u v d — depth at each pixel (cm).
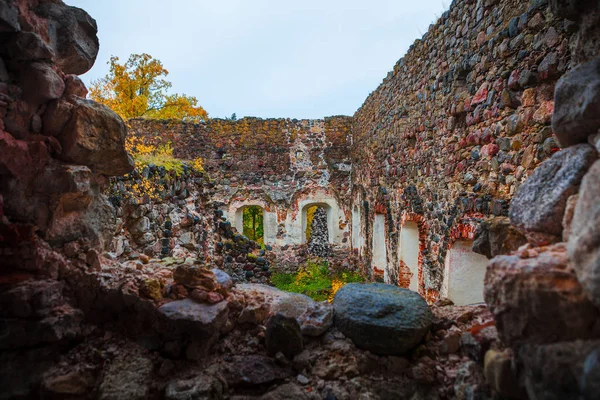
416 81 656
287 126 1346
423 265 622
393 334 191
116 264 244
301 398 179
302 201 1356
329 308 220
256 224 2036
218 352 204
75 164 224
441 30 538
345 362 195
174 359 195
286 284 1177
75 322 202
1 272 196
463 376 163
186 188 634
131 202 471
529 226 154
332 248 1359
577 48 178
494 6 393
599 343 101
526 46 338
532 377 110
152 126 1277
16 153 194
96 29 250
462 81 486
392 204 824
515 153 358
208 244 732
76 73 249
